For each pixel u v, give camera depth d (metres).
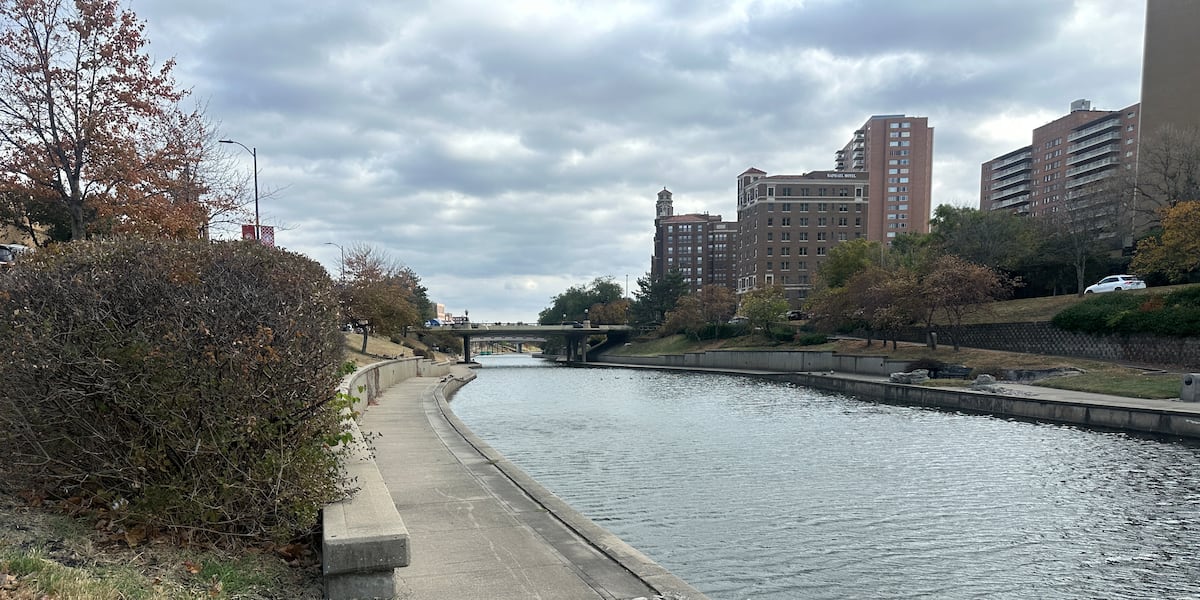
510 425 29.73
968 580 10.88
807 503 15.45
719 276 189.75
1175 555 12.07
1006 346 51.56
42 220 23.44
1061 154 131.38
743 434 26.64
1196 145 51.91
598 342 139.75
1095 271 60.03
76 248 6.47
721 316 99.06
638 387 55.72
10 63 13.90
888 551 12.20
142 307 6.03
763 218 122.06
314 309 6.81
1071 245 59.75
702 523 13.80
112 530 5.80
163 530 5.99
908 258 75.75
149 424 5.86
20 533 5.24
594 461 20.67
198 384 5.91
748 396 45.66
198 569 5.41
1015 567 11.47
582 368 97.81
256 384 6.06
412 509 9.33
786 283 121.88
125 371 5.88
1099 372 36.56
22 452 5.91
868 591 10.39
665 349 102.56
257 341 5.96
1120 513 14.71
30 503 6.02
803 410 35.94
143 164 15.68
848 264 83.25
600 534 7.99
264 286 6.44
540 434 26.80
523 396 46.31
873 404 39.12
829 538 12.89
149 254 6.33
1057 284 62.12
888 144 151.75
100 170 15.23
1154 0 73.25
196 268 6.27
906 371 47.59
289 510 6.07
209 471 5.91
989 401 32.88
